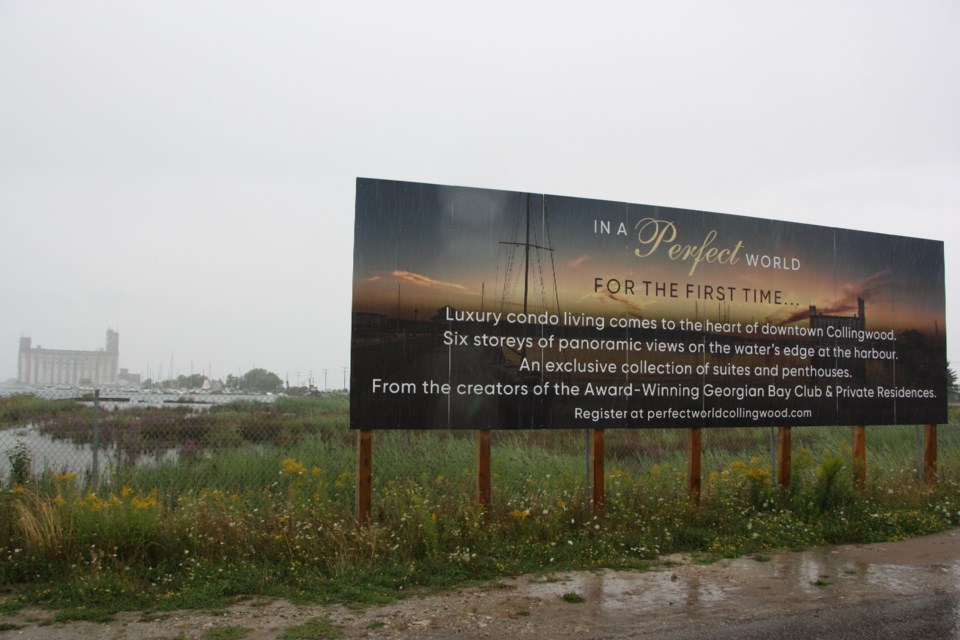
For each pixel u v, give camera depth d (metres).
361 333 8.37
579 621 5.90
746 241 10.45
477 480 8.75
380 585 6.73
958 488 11.42
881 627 5.83
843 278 11.13
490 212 8.98
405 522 8.04
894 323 11.49
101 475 10.24
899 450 15.84
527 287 9.09
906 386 11.52
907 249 11.70
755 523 9.32
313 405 24.36
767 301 10.52
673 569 7.62
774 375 10.46
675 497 9.80
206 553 7.14
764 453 15.05
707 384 10.01
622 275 9.60
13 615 5.80
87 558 6.84
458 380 8.68
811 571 7.60
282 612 5.98
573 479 10.29
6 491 8.14
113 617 5.78
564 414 9.15
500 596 6.56
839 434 18.27
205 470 10.77
